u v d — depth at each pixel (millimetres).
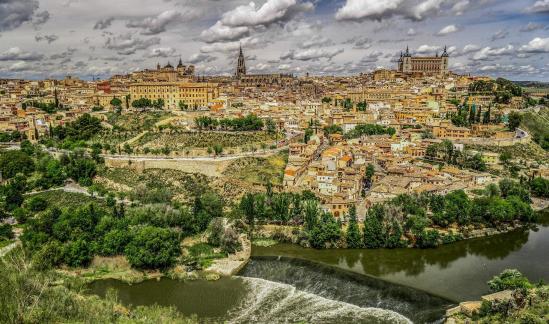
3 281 112312
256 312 136750
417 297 143625
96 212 192125
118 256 171750
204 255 177750
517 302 123625
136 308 133875
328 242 189875
